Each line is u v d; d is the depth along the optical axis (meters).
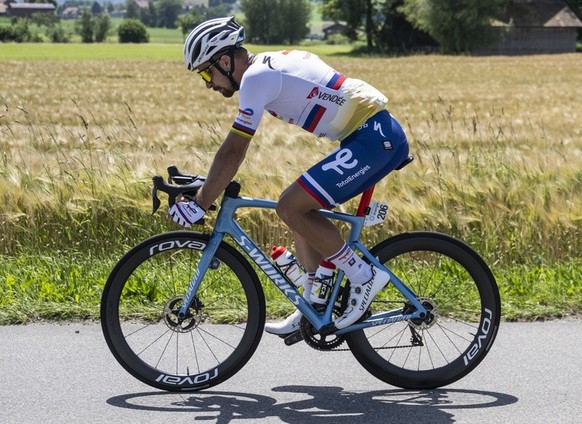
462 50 121.50
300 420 5.37
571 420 5.36
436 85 54.47
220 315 7.15
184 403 5.64
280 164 12.55
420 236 5.88
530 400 5.70
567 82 56.47
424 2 120.06
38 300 7.88
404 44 142.62
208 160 13.01
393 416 5.45
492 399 5.73
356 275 5.66
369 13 146.25
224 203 5.75
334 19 149.00
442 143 18.00
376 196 10.85
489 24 119.69
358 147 5.48
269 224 10.86
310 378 6.15
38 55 117.88
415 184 11.41
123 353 5.78
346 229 10.81
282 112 5.55
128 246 10.89
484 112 32.34
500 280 8.97
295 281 5.84
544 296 8.17
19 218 10.91
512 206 10.98
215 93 46.91
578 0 145.62
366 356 5.89
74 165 12.43
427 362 6.22
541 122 24.05
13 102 39.53
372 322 5.81
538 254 10.44
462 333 6.76
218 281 7.45
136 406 5.57
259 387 5.96
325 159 5.52
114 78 62.44
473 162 13.27
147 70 74.56
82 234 10.96
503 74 66.94
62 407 5.52
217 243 5.77
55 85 53.78
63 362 6.38
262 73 5.40
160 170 11.86
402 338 6.66
